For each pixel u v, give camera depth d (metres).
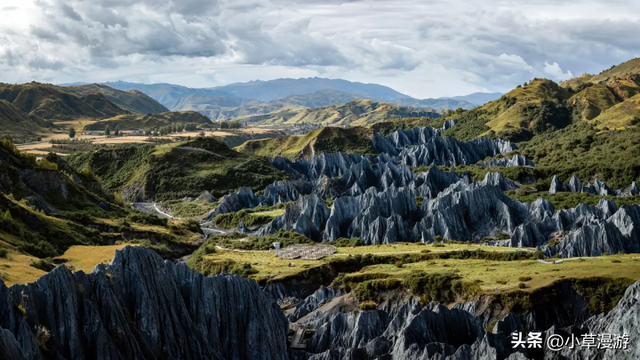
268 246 188.00
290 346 117.06
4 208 160.25
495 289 119.62
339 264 159.88
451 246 173.12
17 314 79.38
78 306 85.25
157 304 94.75
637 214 174.88
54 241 162.88
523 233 183.25
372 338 114.81
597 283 115.25
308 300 145.00
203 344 97.56
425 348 95.38
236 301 106.62
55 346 80.44
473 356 91.62
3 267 112.62
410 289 131.50
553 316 113.38
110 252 152.38
